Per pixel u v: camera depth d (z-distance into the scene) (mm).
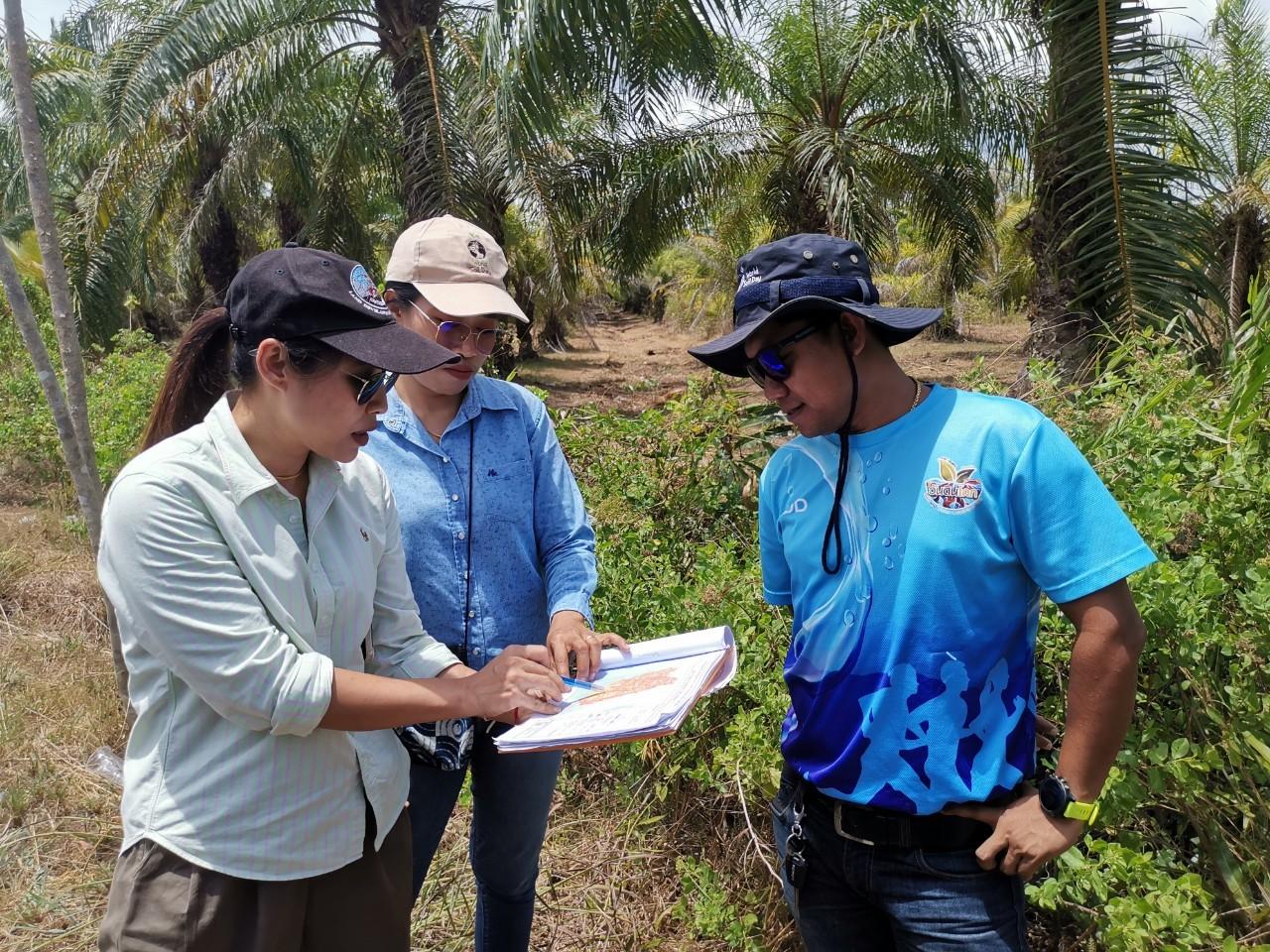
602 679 1922
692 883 2629
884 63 9219
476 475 2211
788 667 1795
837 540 1659
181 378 1708
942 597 1563
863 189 9281
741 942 2506
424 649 1854
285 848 1579
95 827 3535
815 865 1756
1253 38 9688
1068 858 2033
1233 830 2227
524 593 2270
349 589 1685
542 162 9914
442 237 2111
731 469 4086
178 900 1539
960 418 1578
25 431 8430
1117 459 2639
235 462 1559
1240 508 2410
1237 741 2135
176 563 1484
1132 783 2047
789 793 1810
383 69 11523
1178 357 3186
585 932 2838
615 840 3146
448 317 2057
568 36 6914
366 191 13883
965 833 1599
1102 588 1488
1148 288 5199
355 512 1740
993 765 1569
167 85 10250
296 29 10469
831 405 1619
